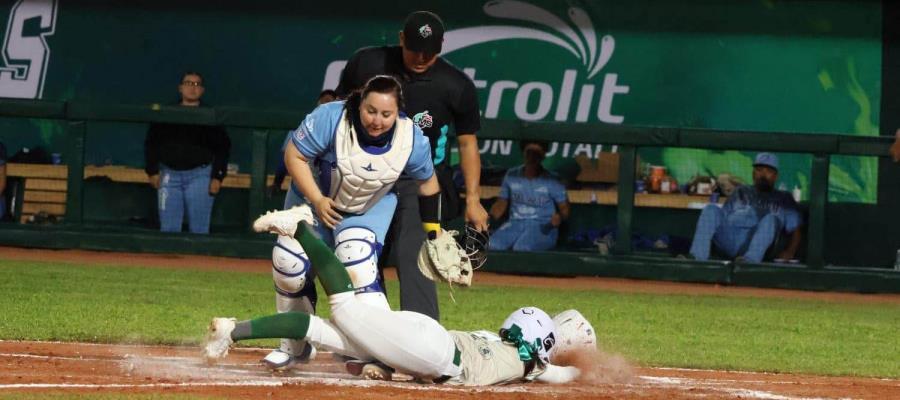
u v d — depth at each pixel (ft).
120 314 81.10
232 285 104.06
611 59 140.15
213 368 56.08
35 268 109.40
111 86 142.41
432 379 51.60
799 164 131.75
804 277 120.98
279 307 54.19
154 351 64.34
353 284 52.08
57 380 49.73
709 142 120.57
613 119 140.46
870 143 118.52
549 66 140.46
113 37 142.10
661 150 134.31
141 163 137.80
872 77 138.10
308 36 142.10
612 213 130.52
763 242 124.36
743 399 52.37
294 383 49.90
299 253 52.44
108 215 133.80
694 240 125.80
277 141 135.64
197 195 126.00
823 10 138.31
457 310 92.94
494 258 123.44
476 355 52.19
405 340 49.90
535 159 125.08
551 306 98.68
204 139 125.59
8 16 141.69
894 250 132.87
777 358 73.00
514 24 140.36
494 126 122.42
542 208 125.18
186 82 126.21
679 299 109.19
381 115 50.78
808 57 138.72
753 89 139.33
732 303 107.76
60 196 129.59
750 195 124.98
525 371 53.62
